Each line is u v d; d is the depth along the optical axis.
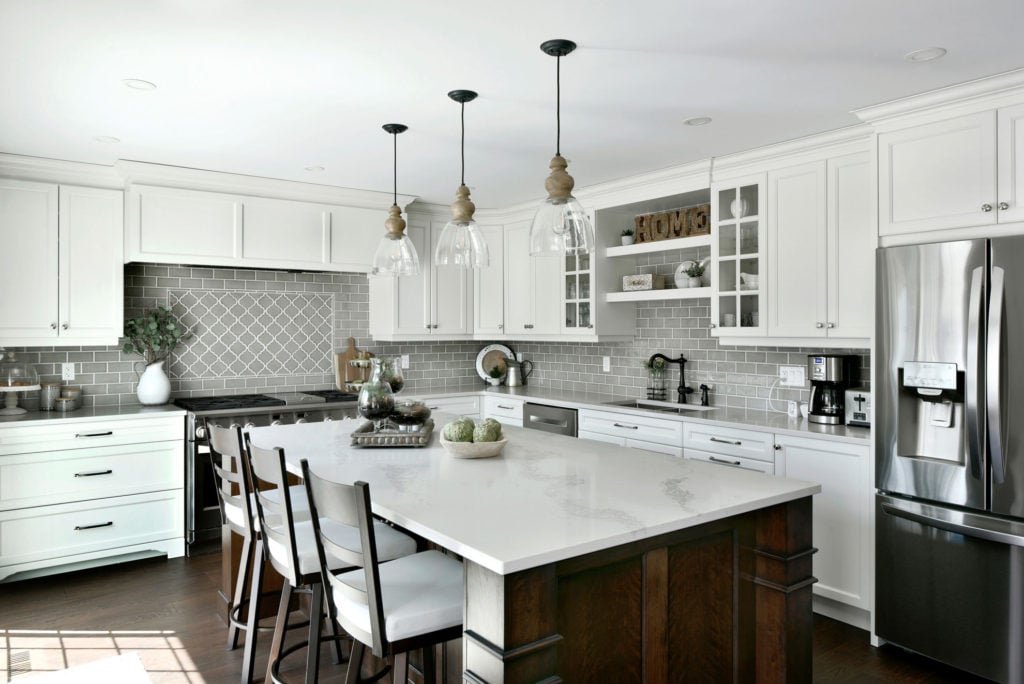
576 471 2.40
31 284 3.92
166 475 4.09
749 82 2.75
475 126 3.32
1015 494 2.54
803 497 2.14
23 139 3.54
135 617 3.29
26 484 3.69
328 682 2.72
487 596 1.56
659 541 1.89
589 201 4.85
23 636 3.08
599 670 1.77
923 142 2.89
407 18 2.18
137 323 4.42
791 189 3.64
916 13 2.15
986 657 2.65
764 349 4.21
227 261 4.41
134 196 4.11
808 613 2.15
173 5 2.09
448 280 5.55
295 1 2.07
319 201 4.77
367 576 1.70
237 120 3.22
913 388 2.87
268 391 5.05
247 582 3.09
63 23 2.21
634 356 5.09
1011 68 2.58
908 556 2.89
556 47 2.39
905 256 2.88
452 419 3.76
